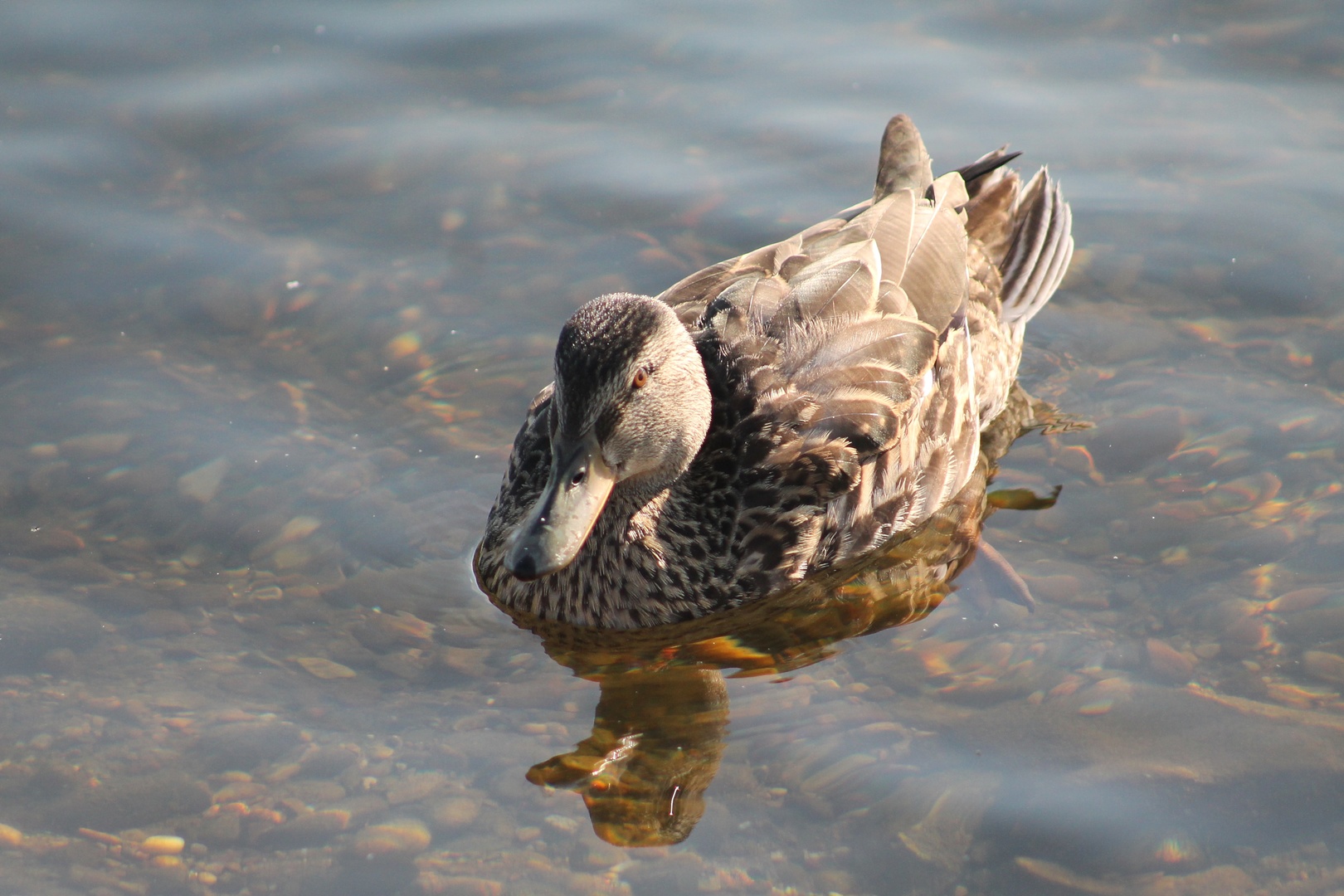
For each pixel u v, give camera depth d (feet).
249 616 36.50
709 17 62.03
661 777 31.99
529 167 53.88
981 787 31.22
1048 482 42.50
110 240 49.52
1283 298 48.62
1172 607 36.83
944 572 39.55
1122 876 28.81
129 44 58.65
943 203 45.98
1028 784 31.27
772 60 59.47
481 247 50.57
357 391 44.80
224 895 28.53
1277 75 57.93
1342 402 43.86
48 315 46.50
